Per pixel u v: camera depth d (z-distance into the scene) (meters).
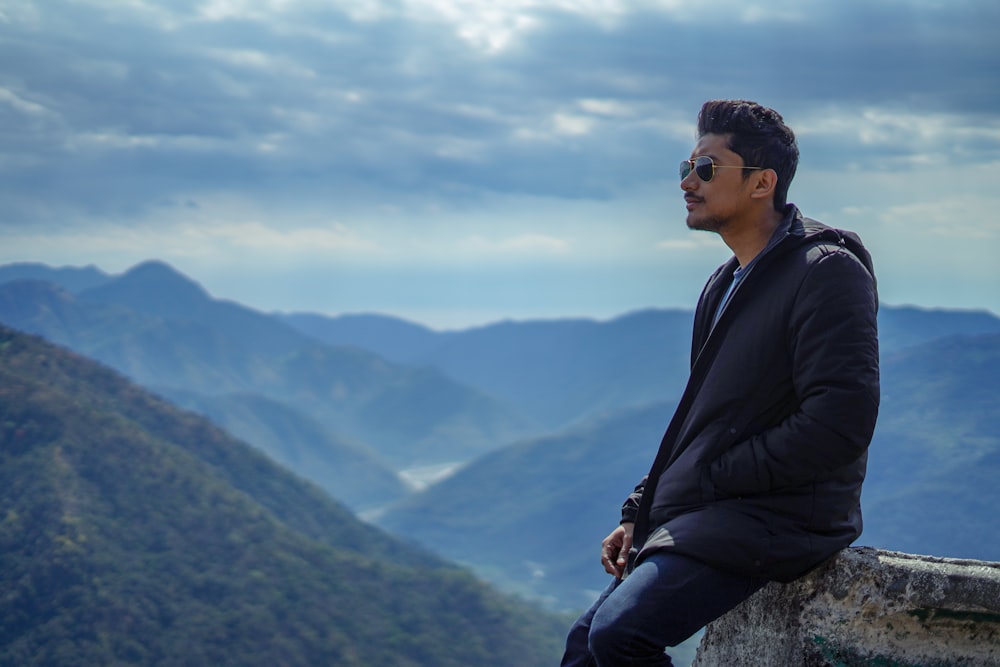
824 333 2.55
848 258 2.61
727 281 3.01
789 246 2.70
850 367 2.52
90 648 85.69
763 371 2.67
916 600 2.53
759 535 2.58
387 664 94.00
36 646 86.12
